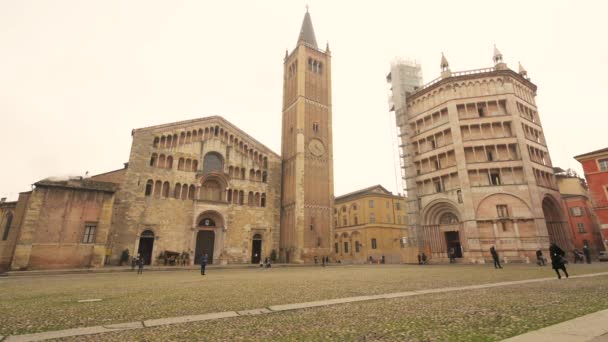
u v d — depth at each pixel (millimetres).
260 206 58219
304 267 46750
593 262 38875
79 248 38250
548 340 5496
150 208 47375
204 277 26297
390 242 75000
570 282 16141
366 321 8188
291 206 59938
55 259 36594
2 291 16469
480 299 11289
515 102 49156
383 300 11680
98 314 9727
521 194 44594
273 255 56938
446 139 52531
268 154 62062
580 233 56438
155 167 49406
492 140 48000
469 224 45938
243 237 54438
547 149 51688
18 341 6590
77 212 39062
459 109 51594
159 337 6871
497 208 45438
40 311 10312
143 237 46188
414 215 55844
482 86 51250
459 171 48375
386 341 6340
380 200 76812
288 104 70688
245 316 9156
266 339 6656
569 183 63031
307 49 70562
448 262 49188
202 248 51344
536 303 10125
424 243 53594
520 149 46188
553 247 19094
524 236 43281
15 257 34625
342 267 45000
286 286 17672
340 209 85562
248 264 50906
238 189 56375
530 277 19953
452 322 7844
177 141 52438
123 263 42781
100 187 41312
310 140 63969
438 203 51969
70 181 39844
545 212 48719
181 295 14141
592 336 5684
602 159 41875
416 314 8914
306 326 7781
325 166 64562
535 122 52500
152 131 50406
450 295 12555
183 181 51344
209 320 8648
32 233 36031
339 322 8148
